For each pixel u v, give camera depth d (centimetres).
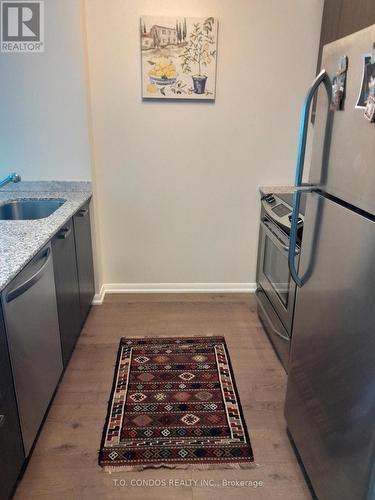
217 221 312
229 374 223
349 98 115
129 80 273
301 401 159
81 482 156
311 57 275
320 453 141
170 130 287
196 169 297
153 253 317
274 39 271
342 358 122
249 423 187
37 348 166
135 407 197
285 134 291
